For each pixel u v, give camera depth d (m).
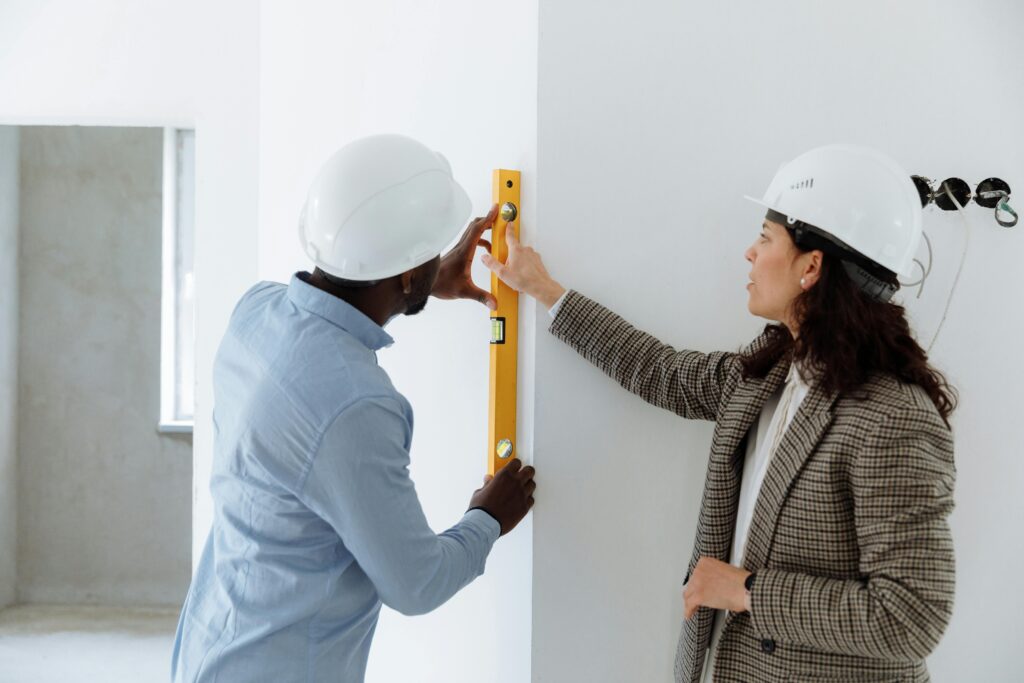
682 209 1.71
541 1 1.64
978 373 1.82
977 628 1.86
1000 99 1.78
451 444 1.92
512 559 1.76
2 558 4.25
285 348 1.33
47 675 3.63
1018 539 1.86
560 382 1.68
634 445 1.73
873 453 1.18
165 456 4.30
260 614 1.34
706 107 1.71
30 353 4.24
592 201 1.68
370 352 1.38
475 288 1.71
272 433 1.28
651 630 1.76
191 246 4.31
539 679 1.72
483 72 1.78
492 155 1.77
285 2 2.40
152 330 4.25
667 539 1.75
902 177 1.29
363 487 1.25
